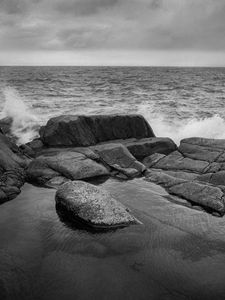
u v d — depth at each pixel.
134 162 13.70
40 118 23.58
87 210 9.13
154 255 7.76
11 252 7.89
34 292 6.61
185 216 9.66
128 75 89.62
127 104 30.86
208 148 14.43
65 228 8.97
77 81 62.62
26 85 51.25
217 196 10.30
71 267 7.34
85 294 6.53
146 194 11.27
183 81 65.00
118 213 9.12
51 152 15.84
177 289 6.66
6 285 6.80
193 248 8.05
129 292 6.58
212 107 29.97
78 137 16.69
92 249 8.00
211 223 9.27
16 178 12.28
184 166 13.62
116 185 12.14
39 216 9.67
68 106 29.12
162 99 35.19
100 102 32.25
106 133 17.36
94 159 13.73
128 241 8.33
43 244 8.23
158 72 113.69
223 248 8.06
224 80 69.69
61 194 9.87
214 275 7.07
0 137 14.63
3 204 10.49
